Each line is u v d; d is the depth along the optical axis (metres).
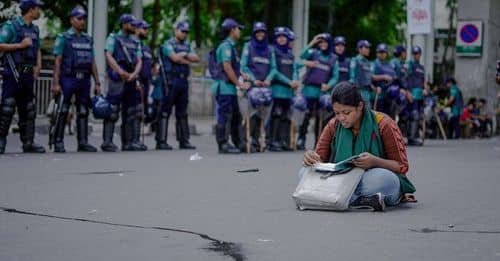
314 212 9.95
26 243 7.93
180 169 15.23
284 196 11.48
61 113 18.89
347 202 9.91
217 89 20.02
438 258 7.43
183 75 21.05
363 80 23.16
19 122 18.55
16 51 17.83
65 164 15.80
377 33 48.06
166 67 20.88
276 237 8.34
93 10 25.80
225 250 7.69
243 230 8.73
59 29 34.62
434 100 32.75
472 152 22.20
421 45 35.28
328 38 22.08
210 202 10.80
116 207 10.24
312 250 7.71
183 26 20.83
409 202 10.88
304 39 35.34
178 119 21.41
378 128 10.16
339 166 10.01
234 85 19.97
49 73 27.39
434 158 19.45
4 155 17.67
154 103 23.09
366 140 10.09
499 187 12.91
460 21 38.22
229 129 20.17
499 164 17.59
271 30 40.59
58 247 7.76
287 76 21.05
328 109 21.67
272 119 21.23
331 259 7.34
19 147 20.36
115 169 15.02
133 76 19.89
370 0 46.81
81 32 19.03
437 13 67.44
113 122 19.89
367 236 8.44
